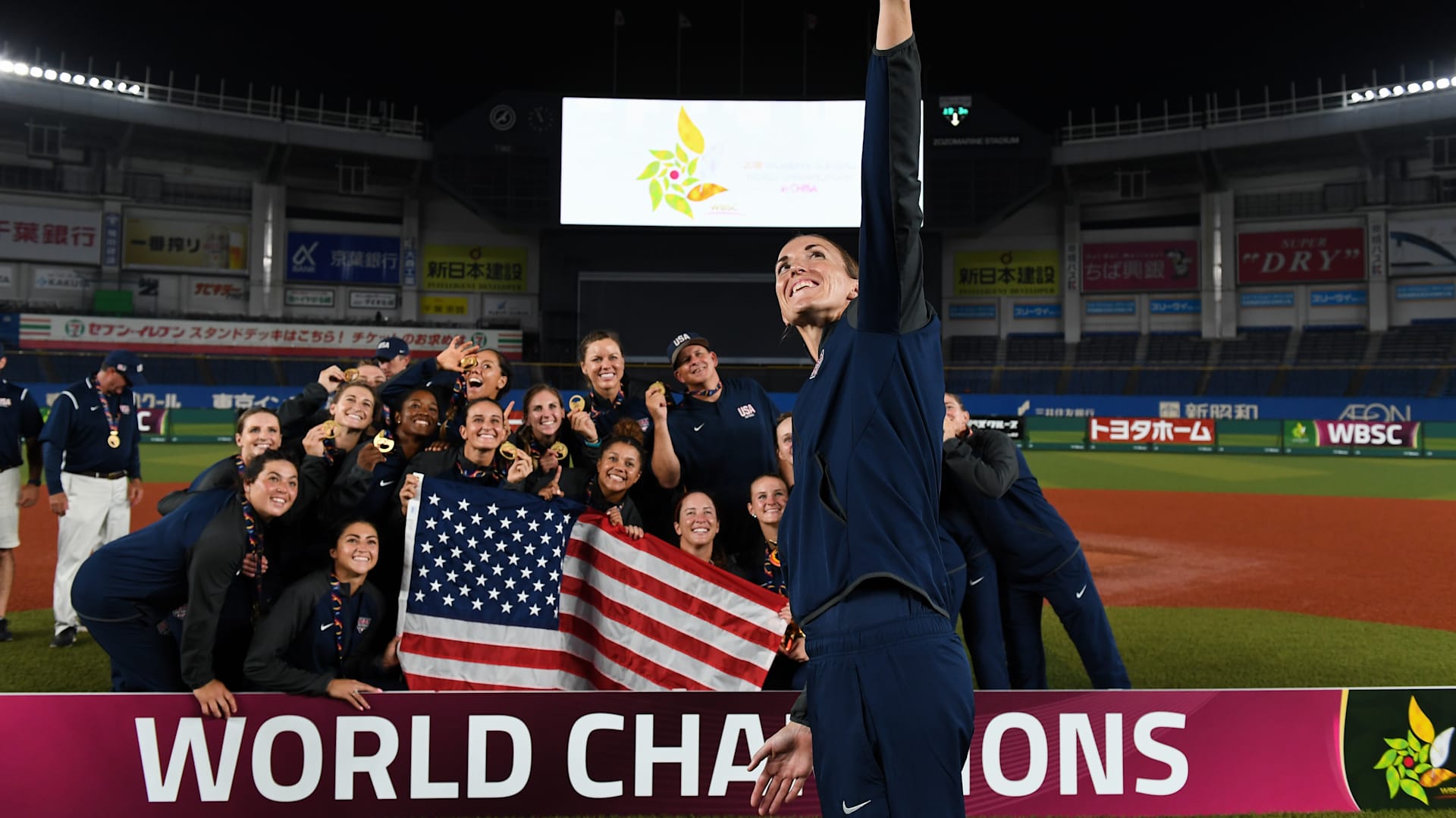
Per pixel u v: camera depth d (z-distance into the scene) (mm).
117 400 6773
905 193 1814
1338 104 36781
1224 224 36625
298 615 3980
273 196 36406
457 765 3670
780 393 35031
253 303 36156
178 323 32312
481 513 4570
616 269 36250
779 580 5109
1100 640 4898
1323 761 3721
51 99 32469
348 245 37438
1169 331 37344
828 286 2125
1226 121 35906
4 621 6559
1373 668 6148
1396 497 16594
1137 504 15711
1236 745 3707
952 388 35906
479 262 38594
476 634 4449
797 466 2027
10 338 30578
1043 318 38500
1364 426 24469
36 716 3523
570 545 4602
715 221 33781
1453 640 6957
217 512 4051
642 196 33750
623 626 4562
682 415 5652
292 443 5266
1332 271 35781
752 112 33625
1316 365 32219
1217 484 18625
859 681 1807
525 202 35094
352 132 35625
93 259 34750
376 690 3688
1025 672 5008
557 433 5590
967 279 39125
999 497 4582
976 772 3656
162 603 4293
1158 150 35656
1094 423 26562
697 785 3711
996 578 4887
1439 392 30781
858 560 1855
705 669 4531
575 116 33656
